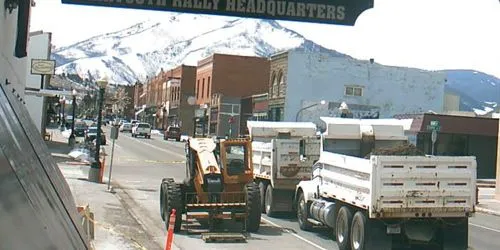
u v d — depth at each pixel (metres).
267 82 81.94
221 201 15.09
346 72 57.88
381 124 15.72
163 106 114.19
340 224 13.31
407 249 13.13
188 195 15.37
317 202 14.81
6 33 8.02
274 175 18.23
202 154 15.36
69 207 7.60
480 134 45.06
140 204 19.80
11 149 4.98
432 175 11.95
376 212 11.68
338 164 13.53
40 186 5.63
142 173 31.61
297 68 56.72
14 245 3.47
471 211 12.20
